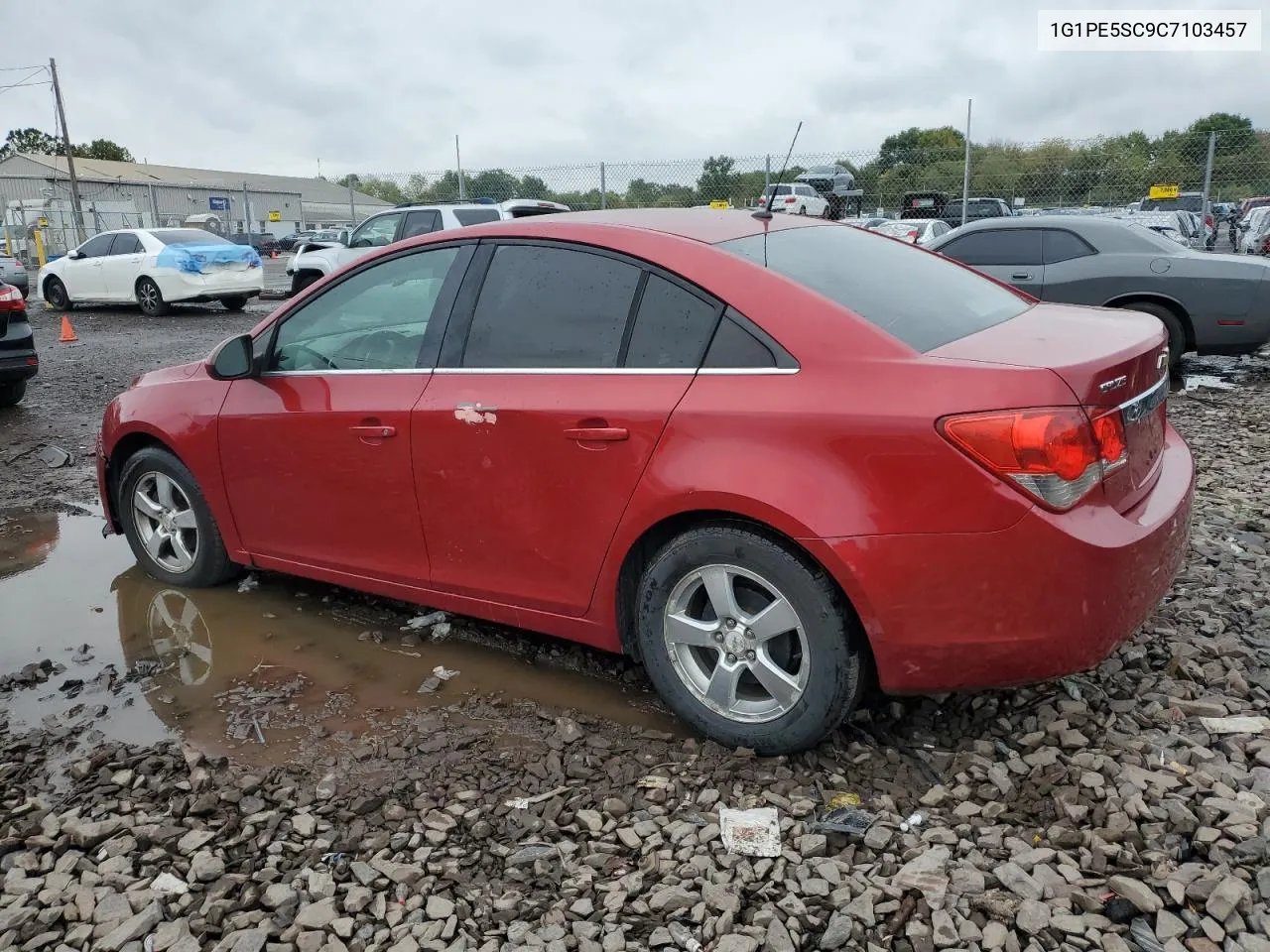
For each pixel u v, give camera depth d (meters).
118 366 11.69
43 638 4.12
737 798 2.78
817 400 2.71
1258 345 8.66
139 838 2.70
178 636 4.09
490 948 2.26
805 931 2.28
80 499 6.18
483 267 3.44
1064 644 2.59
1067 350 2.74
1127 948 2.16
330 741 3.23
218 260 18.42
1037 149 15.31
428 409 3.42
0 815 2.85
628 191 16.86
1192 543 4.54
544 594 3.32
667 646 3.08
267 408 3.91
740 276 2.96
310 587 4.58
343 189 85.62
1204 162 14.46
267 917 2.40
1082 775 2.77
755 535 2.82
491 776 2.97
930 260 3.71
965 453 2.53
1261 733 2.96
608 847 2.60
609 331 3.13
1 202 59.25
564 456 3.13
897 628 2.65
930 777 2.87
